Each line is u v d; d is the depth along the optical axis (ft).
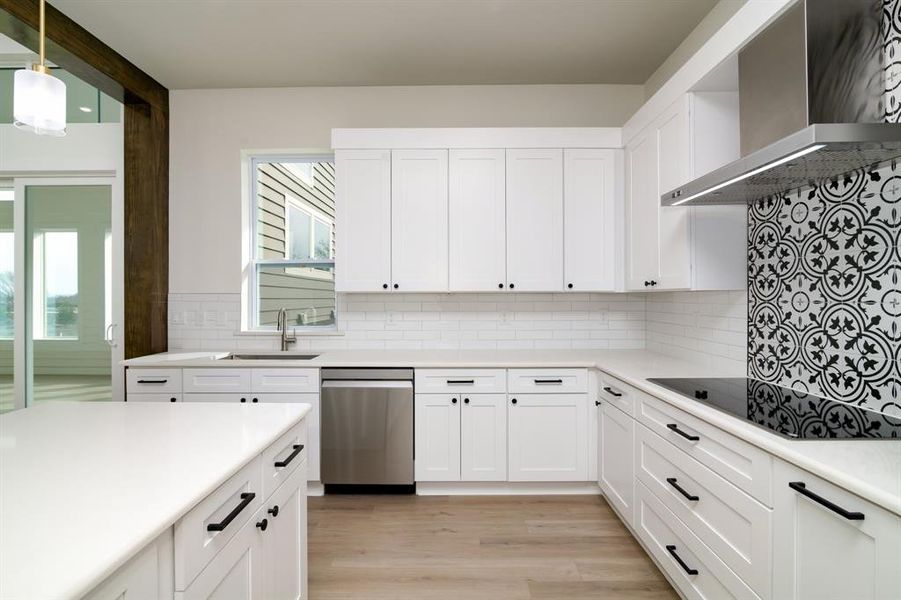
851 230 5.22
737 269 7.14
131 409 5.22
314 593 6.13
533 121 11.09
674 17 8.40
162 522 2.57
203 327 11.20
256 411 5.13
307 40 9.12
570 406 9.07
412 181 9.94
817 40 4.84
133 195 10.64
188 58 9.77
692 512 5.45
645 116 8.60
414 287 9.96
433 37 9.03
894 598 2.94
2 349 11.44
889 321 4.77
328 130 11.14
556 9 8.15
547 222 9.94
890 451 3.78
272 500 4.37
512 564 6.80
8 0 7.26
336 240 9.98
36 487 3.02
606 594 6.12
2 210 11.57
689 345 8.93
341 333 11.08
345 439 9.11
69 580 2.01
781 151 4.33
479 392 9.09
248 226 11.57
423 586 6.29
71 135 11.21
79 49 8.59
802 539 3.76
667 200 6.63
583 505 8.75
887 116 4.85
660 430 6.29
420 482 9.29
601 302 11.04
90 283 11.33
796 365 6.11
